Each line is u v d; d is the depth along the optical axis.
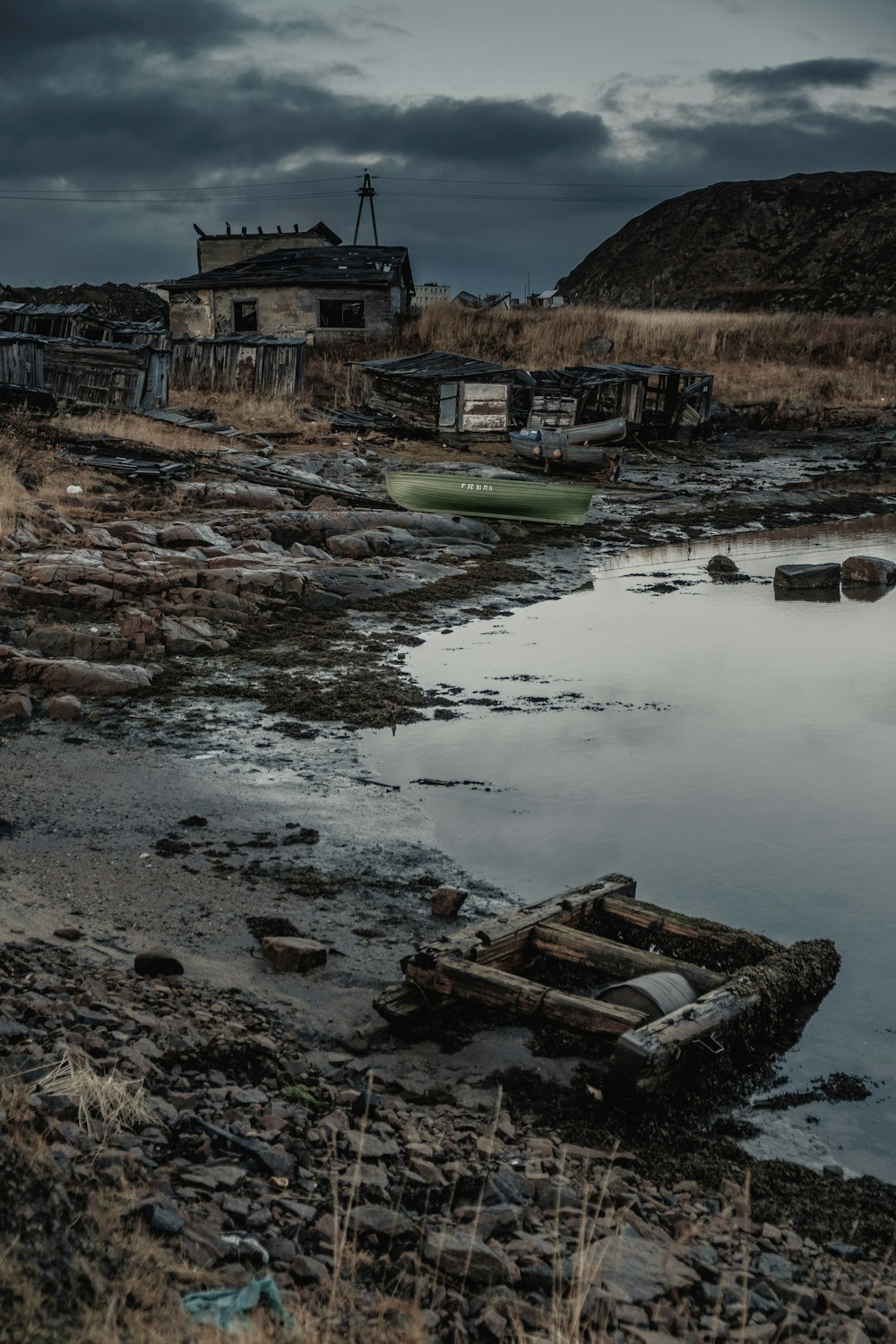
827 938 8.50
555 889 9.29
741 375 55.44
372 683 15.20
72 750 12.09
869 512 34.88
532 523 29.08
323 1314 3.71
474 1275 4.12
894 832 10.68
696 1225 4.93
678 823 10.80
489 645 17.84
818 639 18.78
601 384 42.47
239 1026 6.50
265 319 52.16
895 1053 7.00
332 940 8.15
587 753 12.77
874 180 140.38
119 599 17.28
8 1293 3.15
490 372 40.97
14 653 14.32
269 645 16.92
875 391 54.75
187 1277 3.67
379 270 53.25
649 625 19.73
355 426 39.94
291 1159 4.85
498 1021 7.16
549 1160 5.42
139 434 30.48
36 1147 4.03
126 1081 5.09
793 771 12.34
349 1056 6.58
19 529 20.12
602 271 146.38
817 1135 6.12
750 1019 6.82
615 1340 3.80
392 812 10.86
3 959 6.89
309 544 23.69
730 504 34.97
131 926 8.06
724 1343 3.95
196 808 10.66
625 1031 6.31
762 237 135.62
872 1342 4.15
